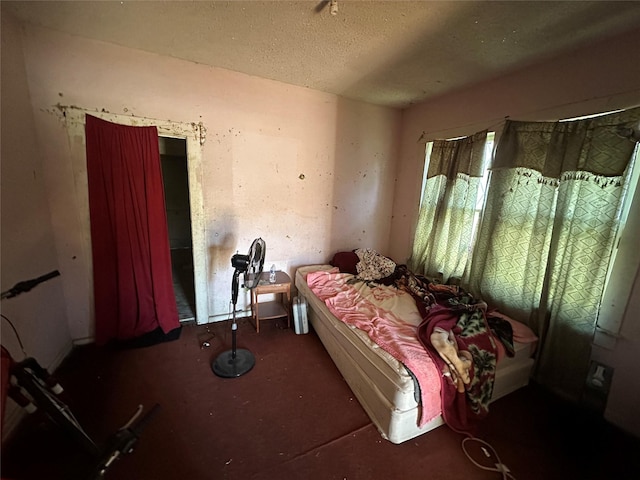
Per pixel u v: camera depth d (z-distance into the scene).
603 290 1.71
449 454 1.52
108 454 0.81
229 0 1.49
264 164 2.71
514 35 1.66
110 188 2.12
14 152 1.68
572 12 1.43
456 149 2.60
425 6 1.45
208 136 2.42
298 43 1.89
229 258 2.74
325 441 1.57
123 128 2.10
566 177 1.81
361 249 3.23
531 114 2.04
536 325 2.03
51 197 2.03
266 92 2.57
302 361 2.25
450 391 1.59
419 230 3.03
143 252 2.31
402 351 1.64
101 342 2.30
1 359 0.92
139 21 1.71
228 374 2.04
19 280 1.66
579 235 1.76
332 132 2.96
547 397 1.93
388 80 2.44
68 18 1.71
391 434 1.55
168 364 2.16
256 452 1.49
